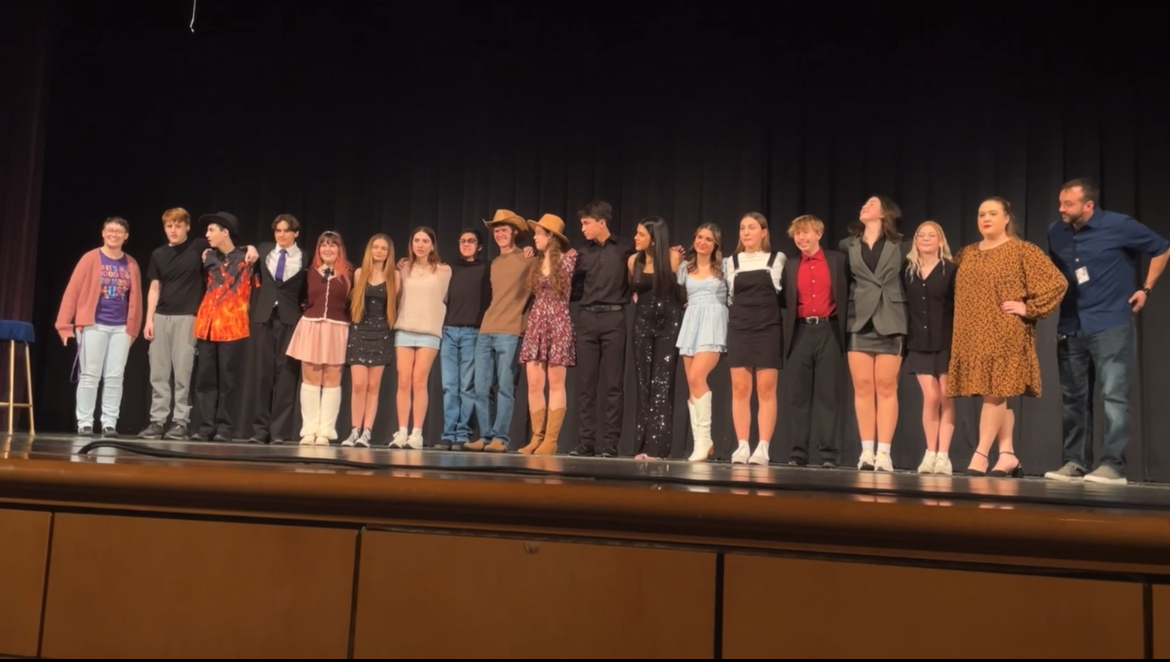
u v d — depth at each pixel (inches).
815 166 251.6
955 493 41.9
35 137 255.6
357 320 192.4
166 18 289.3
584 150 269.1
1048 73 236.5
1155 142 228.7
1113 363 148.6
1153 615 30.1
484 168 276.2
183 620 36.5
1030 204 236.4
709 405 175.9
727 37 259.6
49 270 287.3
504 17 275.1
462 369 199.6
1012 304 143.7
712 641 32.6
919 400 240.2
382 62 284.4
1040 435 232.7
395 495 34.4
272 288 200.2
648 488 34.2
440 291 194.2
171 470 36.4
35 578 37.8
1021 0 238.8
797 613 32.1
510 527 34.3
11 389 203.6
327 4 283.1
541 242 189.8
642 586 33.1
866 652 31.7
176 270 200.2
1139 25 230.5
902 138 246.7
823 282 171.5
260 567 36.0
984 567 31.2
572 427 263.9
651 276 190.2
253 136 290.7
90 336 203.5
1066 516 30.4
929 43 245.4
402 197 281.7
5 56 251.0
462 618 34.3
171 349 200.8
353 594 35.3
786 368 241.6
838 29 252.2
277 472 35.8
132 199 291.4
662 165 262.8
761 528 32.2
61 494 37.4
